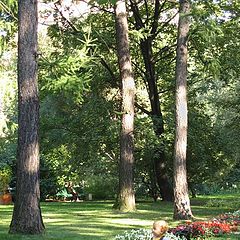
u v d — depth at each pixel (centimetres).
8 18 1480
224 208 2038
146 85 2717
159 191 2836
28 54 1170
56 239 1073
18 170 1149
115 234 1177
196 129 2572
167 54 2677
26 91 1160
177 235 1037
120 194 1930
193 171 2686
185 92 1570
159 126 2467
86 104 2488
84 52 1356
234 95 2520
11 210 2073
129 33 2062
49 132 2538
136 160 2600
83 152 2542
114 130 2359
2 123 1446
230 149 2539
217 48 2367
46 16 2316
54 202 2852
